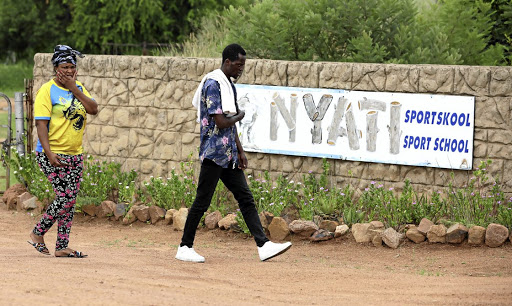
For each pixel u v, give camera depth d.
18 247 11.78
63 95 9.90
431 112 12.81
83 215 14.91
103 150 16.11
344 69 13.53
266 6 16.28
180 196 14.43
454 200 12.57
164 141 15.46
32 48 57.62
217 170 10.20
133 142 15.80
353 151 13.51
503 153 12.41
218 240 13.07
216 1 42.81
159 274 9.19
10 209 15.86
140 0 41.72
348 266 10.93
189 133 15.20
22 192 16.19
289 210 13.81
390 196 12.84
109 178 15.29
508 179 12.39
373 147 13.34
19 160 16.19
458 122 12.62
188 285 8.56
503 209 12.03
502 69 12.31
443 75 12.73
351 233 12.62
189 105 15.16
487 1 16.98
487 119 12.46
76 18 45.00
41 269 8.93
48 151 9.87
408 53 15.54
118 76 15.84
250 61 14.36
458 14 16.31
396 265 11.05
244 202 10.61
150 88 15.53
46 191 15.12
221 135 10.13
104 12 43.66
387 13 15.70
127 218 14.39
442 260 11.22
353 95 13.44
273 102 14.12
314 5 16.52
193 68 15.05
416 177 13.12
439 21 16.73
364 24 15.79
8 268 8.88
